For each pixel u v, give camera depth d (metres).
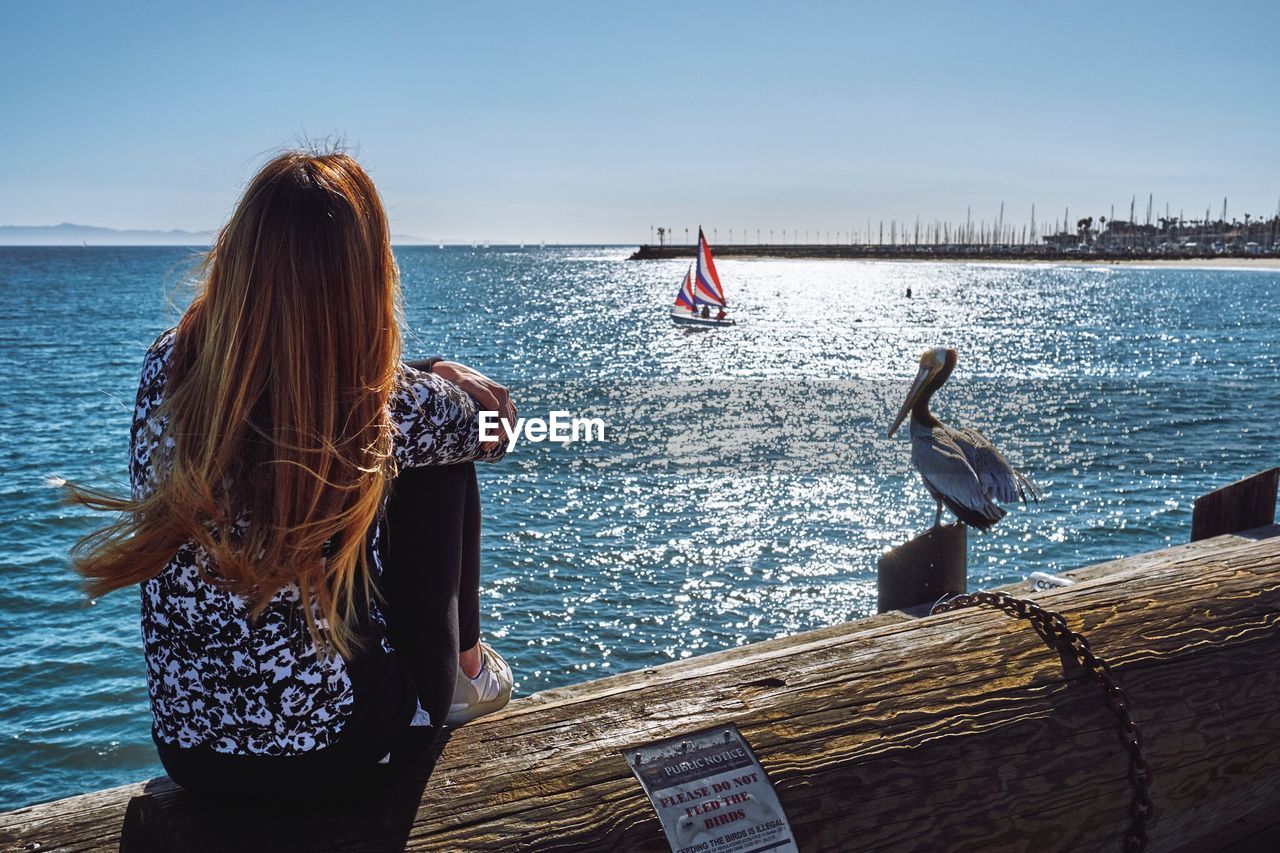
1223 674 2.20
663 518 18.14
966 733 1.90
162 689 1.52
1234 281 133.25
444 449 1.61
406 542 1.64
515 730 1.80
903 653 2.08
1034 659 2.10
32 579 14.58
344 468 1.41
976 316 77.31
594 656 12.23
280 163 1.47
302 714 1.49
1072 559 15.42
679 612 13.55
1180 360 45.84
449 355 50.69
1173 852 2.35
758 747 1.79
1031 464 22.80
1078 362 45.41
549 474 22.00
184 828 1.57
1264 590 2.44
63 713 10.59
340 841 1.53
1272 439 25.59
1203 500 4.48
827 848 1.70
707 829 1.64
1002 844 1.84
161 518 1.39
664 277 161.38
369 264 1.44
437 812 1.59
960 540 3.64
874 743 1.84
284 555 1.38
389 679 1.60
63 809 1.84
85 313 74.25
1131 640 2.21
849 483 20.83
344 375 1.42
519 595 14.20
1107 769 1.97
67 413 30.25
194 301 1.51
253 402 1.37
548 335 62.59
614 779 1.68
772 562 15.57
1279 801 2.46
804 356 50.50
